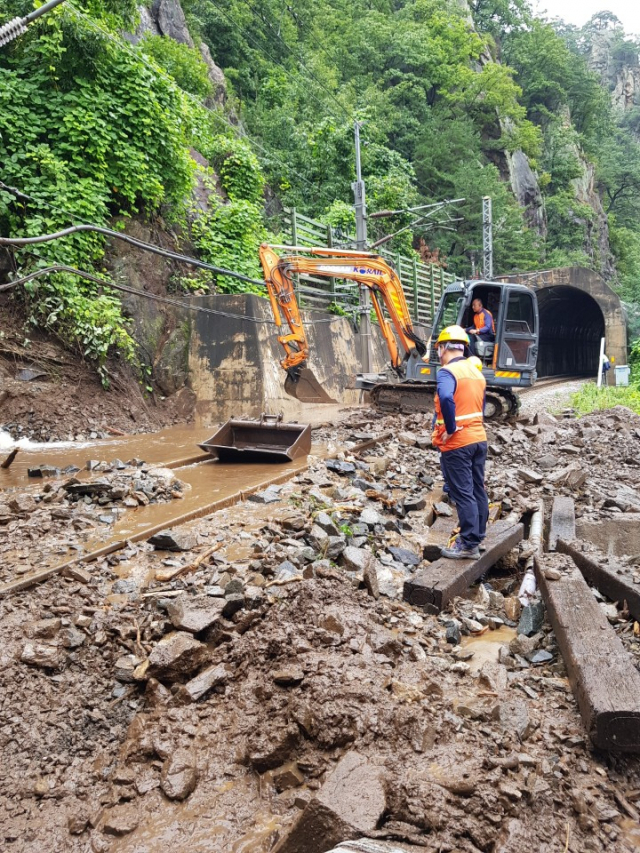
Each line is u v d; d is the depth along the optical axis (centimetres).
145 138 1683
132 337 1598
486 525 632
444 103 5456
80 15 1544
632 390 2417
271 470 852
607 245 7769
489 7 7931
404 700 340
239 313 1641
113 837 291
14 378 1333
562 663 418
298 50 4362
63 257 1459
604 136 9538
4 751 340
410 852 253
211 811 300
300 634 398
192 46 3067
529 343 1385
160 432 1435
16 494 698
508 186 5828
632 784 316
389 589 512
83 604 461
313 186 3147
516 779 295
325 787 276
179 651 384
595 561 552
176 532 570
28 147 1466
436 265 3784
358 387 1577
